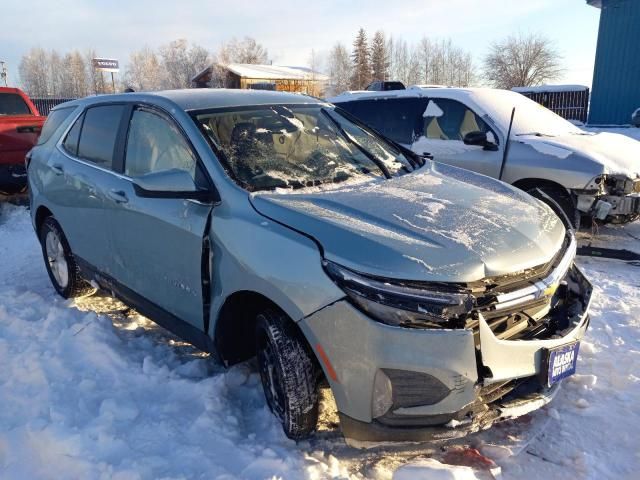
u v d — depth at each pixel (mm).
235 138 3312
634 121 13023
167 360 3654
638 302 4422
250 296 2881
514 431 2904
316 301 2438
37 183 4812
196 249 3006
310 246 2520
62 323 4066
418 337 2270
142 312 3748
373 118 7320
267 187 3027
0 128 8203
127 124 3818
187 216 3062
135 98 3857
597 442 2805
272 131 3488
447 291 2301
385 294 2299
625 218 5523
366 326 2314
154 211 3289
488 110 6352
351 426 2455
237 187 2961
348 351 2373
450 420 2348
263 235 2680
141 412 3014
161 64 64375
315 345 2477
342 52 65125
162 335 4121
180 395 3180
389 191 3064
